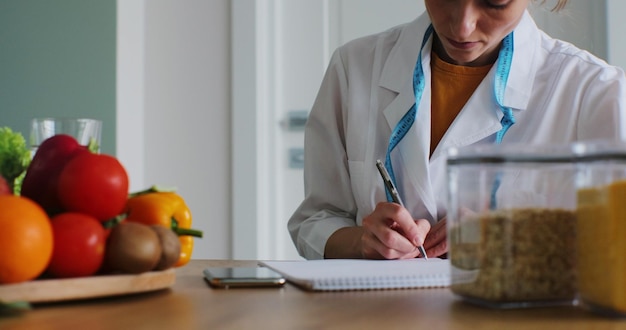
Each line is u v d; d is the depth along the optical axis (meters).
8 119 2.89
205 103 2.89
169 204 0.91
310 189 1.61
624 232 0.60
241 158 2.84
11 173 0.92
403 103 1.49
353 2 2.78
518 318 0.61
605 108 1.41
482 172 0.67
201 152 2.89
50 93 2.87
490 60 1.48
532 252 0.66
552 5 1.98
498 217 0.66
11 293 0.66
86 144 1.01
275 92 2.85
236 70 2.85
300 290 0.81
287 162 2.85
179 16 2.91
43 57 2.87
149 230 0.75
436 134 1.50
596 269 0.62
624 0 2.40
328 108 1.61
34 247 0.65
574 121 1.45
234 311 0.66
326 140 1.62
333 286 0.80
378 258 1.24
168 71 2.92
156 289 0.78
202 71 2.89
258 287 0.83
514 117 1.45
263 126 2.84
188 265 1.14
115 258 0.72
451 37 1.27
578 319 0.61
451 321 0.60
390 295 0.77
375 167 1.51
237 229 2.84
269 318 0.62
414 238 1.21
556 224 0.66
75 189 0.73
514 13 1.24
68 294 0.69
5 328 0.57
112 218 0.76
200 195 2.88
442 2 1.25
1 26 2.90
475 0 1.22
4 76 2.90
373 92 1.55
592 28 2.45
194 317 0.63
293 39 2.84
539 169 0.66
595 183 0.63
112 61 2.83
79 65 2.85
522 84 1.46
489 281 0.66
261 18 2.84
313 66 2.82
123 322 0.60
